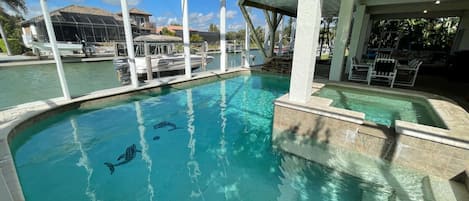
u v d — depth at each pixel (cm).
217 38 3588
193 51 1512
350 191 270
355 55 816
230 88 781
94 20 2191
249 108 579
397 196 258
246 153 359
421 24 1538
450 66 758
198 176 299
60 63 478
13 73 1041
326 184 284
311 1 326
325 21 1705
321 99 397
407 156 288
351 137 328
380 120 408
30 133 400
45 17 440
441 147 263
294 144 382
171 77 818
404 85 629
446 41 1437
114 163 323
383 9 875
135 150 362
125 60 847
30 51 1820
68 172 298
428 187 265
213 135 423
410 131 280
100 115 500
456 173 259
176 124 471
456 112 378
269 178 297
